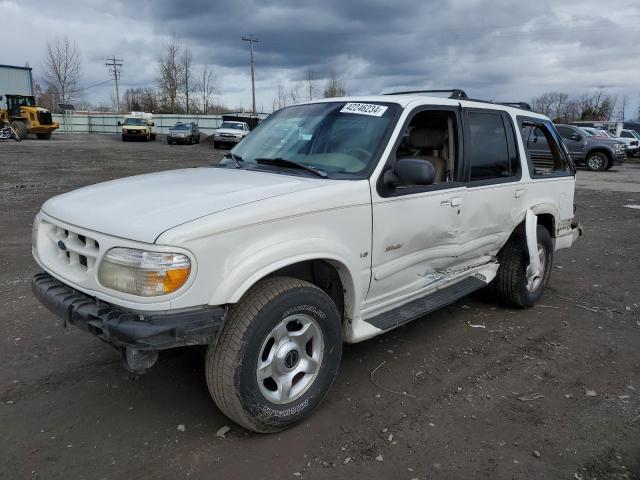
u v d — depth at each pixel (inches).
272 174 141.6
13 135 1397.6
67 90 2576.3
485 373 154.1
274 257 111.7
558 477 108.7
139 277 100.4
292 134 159.6
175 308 101.6
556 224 217.9
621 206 513.7
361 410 132.2
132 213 110.0
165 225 102.8
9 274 236.4
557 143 222.4
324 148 148.3
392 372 152.9
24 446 114.7
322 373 125.8
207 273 103.7
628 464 113.5
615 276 264.8
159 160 919.0
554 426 127.3
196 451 114.3
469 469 110.6
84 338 169.3
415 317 150.6
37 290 123.2
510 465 112.2
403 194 143.4
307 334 121.7
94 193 130.4
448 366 157.9
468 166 170.1
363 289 137.7
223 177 139.3
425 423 127.2
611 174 860.0
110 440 117.4
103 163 821.2
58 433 119.6
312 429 123.5
